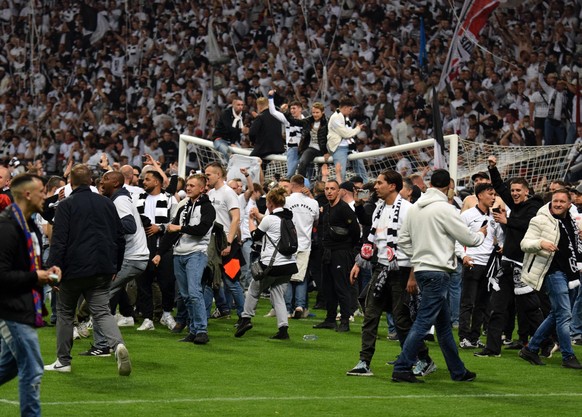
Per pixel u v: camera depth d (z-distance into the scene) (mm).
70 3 47125
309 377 14406
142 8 45656
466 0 36219
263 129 26266
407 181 19141
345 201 20109
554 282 15570
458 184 27578
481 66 36219
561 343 15633
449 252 13648
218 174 19188
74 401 12227
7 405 11914
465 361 16156
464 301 17656
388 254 14172
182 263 17500
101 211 14156
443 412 12047
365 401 12633
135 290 20500
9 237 9742
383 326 21000
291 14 41844
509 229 16250
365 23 40094
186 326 19688
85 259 13906
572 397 13250
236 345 17484
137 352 16359
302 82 40312
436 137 25266
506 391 13609
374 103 37031
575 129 34250
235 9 42938
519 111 35219
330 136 25234
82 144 44062
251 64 41656
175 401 12367
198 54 43781
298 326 20344
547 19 36875
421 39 35625
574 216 17031
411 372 14133
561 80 35156
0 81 47750
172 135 40406
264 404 12320
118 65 45281
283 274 18109
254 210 21875
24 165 28359
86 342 17375
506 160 27453
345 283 19594
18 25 48688
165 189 22109
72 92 45469
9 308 9797
